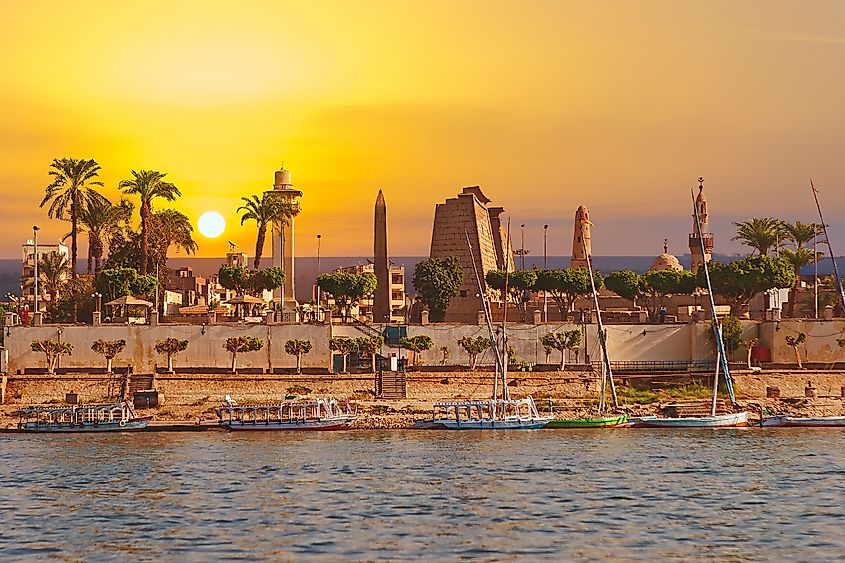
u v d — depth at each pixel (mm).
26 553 101562
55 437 176375
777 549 101562
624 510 117188
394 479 134750
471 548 101875
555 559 98375
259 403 196125
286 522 112375
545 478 135125
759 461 147875
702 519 113062
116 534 108125
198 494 126688
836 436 174750
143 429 183250
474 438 173000
